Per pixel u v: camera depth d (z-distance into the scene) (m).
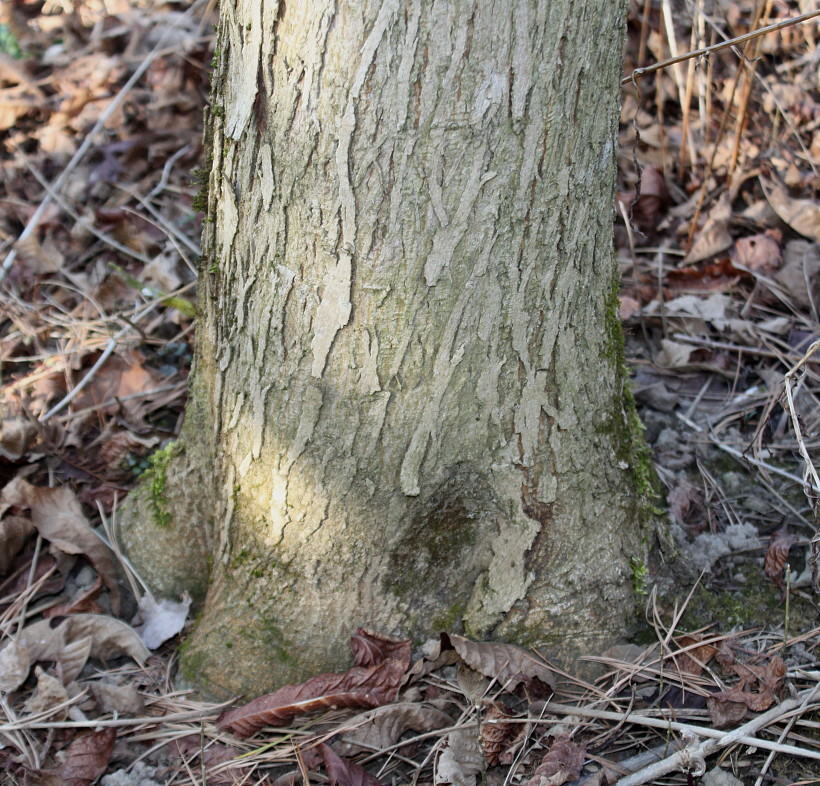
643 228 1.19
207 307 0.86
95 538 0.93
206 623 0.89
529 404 0.82
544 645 0.87
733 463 1.01
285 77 0.75
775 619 0.90
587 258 0.81
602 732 0.84
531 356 0.81
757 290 1.12
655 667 0.87
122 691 0.86
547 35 0.74
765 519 0.97
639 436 0.91
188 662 0.88
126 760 0.84
